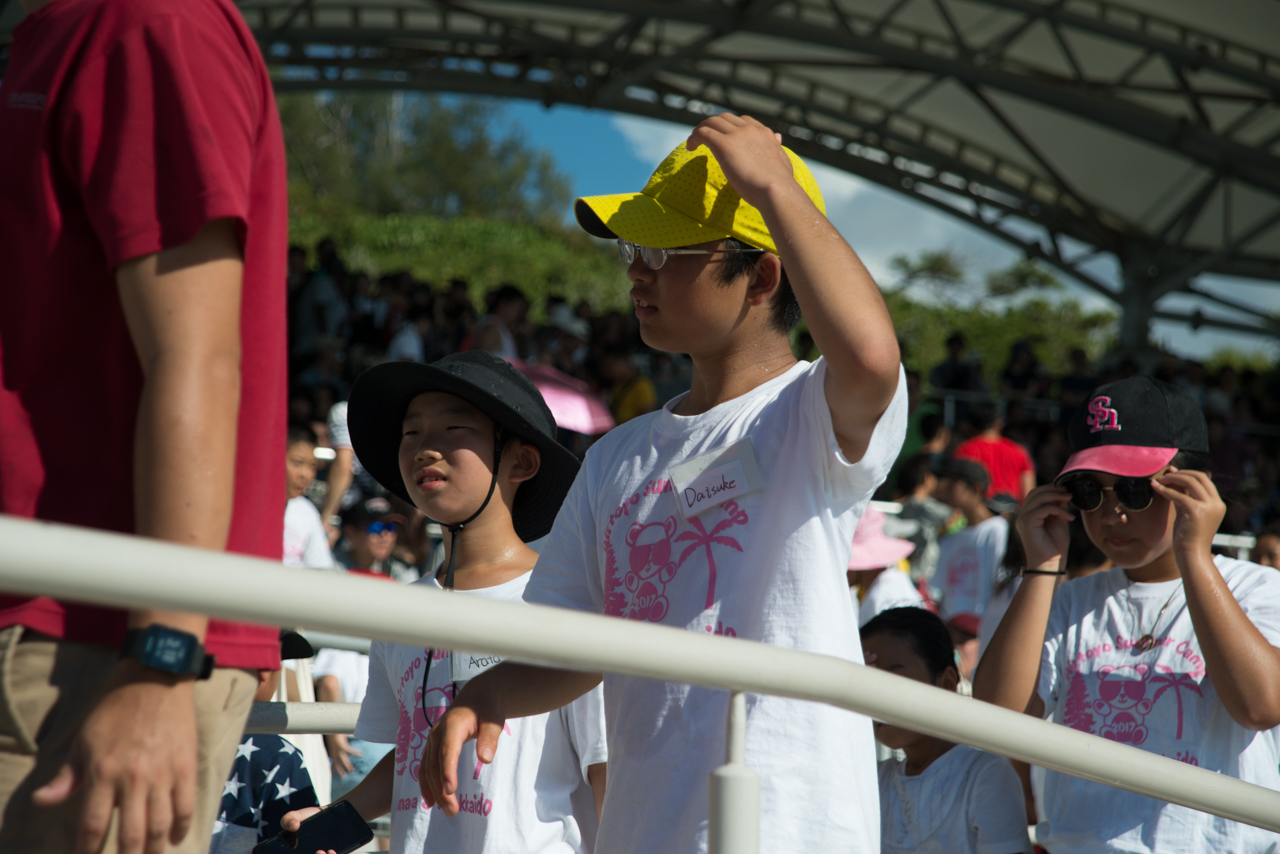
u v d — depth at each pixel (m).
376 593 0.90
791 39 12.24
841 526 1.62
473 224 35.38
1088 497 2.35
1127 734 2.29
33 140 1.20
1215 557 2.45
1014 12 11.94
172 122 1.17
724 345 1.75
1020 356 14.50
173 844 1.07
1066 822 2.29
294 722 2.03
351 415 2.40
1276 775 2.25
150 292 1.14
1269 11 10.74
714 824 1.10
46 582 0.77
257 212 1.29
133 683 1.05
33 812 1.13
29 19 1.30
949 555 6.23
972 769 2.55
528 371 7.94
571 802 2.12
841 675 1.18
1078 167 14.59
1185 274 14.91
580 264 35.19
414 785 2.13
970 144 15.03
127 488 1.20
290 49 14.07
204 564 0.83
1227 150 12.46
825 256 1.47
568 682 1.68
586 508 1.86
